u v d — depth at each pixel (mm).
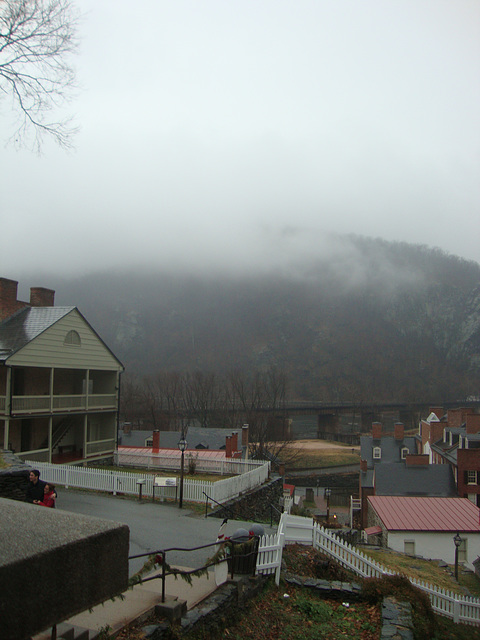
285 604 9438
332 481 69062
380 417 123438
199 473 26891
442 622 11508
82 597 2916
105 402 29703
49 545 2773
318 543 12852
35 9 9500
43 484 11641
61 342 26328
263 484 24703
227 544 9422
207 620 7422
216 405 88812
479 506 39062
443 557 25234
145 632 6348
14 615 2523
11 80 9945
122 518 15633
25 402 24172
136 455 28984
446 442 50094
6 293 27578
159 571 8938
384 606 9602
